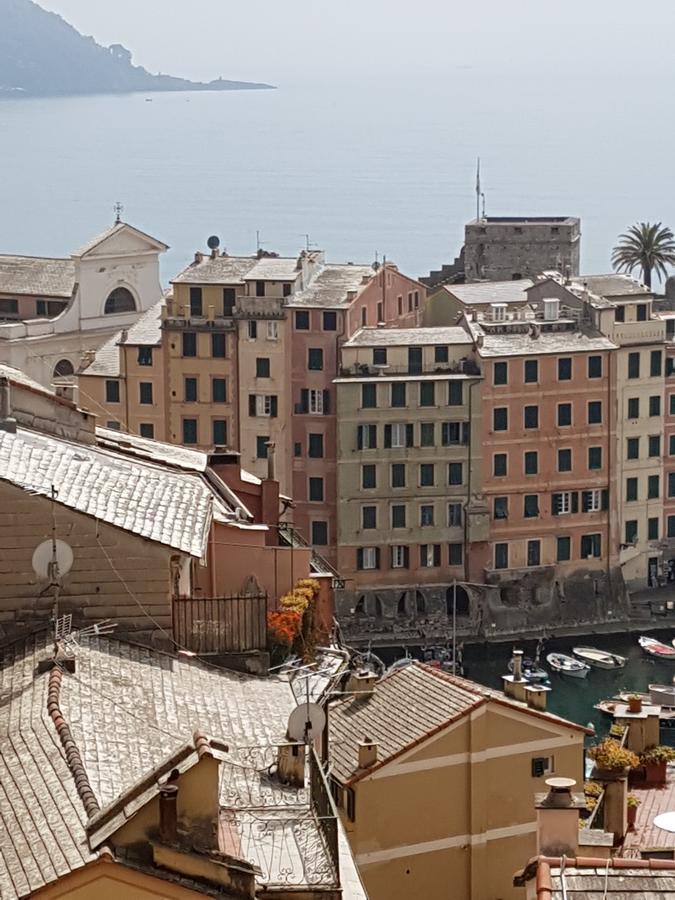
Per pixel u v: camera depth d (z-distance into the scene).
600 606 173.62
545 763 64.75
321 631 56.81
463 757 63.53
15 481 47.97
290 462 170.38
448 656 164.75
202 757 33.69
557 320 173.75
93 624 47.84
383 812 62.44
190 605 48.59
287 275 171.38
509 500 171.00
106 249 192.50
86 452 54.03
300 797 39.81
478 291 190.50
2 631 47.44
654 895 35.47
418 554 169.62
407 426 168.38
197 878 33.38
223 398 172.88
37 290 191.50
